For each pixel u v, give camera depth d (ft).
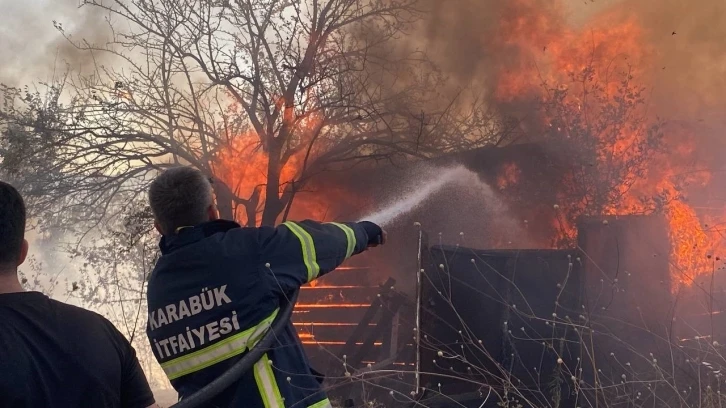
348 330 23.41
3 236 5.90
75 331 6.02
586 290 13.42
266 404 6.93
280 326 7.08
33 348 5.75
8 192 6.03
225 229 7.45
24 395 5.57
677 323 14.03
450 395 13.64
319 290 26.20
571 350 13.42
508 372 13.24
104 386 6.03
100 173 27.37
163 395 32.09
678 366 12.31
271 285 7.04
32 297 6.02
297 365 7.35
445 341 13.97
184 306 7.13
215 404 6.95
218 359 7.02
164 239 7.54
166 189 7.42
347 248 7.63
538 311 14.01
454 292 14.15
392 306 20.53
